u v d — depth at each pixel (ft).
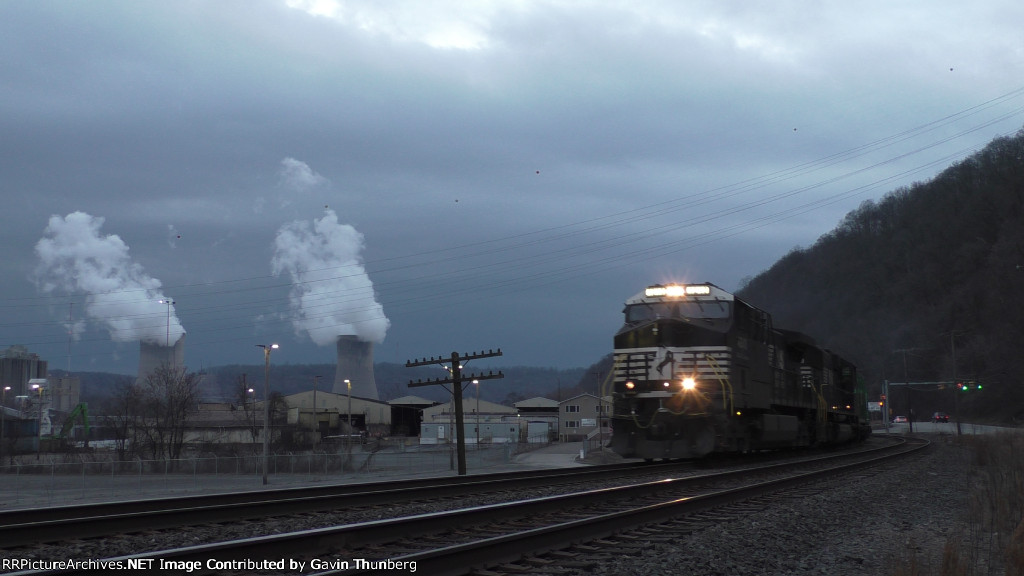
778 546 39.93
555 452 205.57
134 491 121.39
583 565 32.60
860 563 38.01
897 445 162.09
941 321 329.72
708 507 51.06
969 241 331.98
